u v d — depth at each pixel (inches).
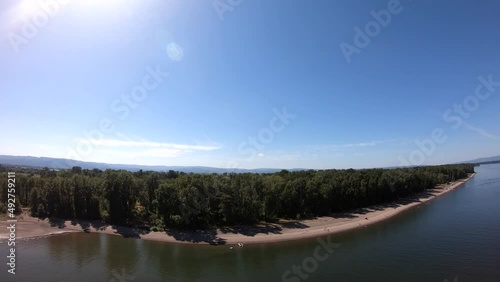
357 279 1740.9
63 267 1990.7
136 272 1926.7
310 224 3334.2
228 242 2721.5
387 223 3358.8
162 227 3041.3
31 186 3794.3
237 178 3476.9
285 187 3592.5
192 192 3065.9
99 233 3011.8
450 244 2338.8
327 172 4894.2
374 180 4534.9
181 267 2042.3
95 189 3403.1
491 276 1733.5
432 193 5664.4
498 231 2635.3
